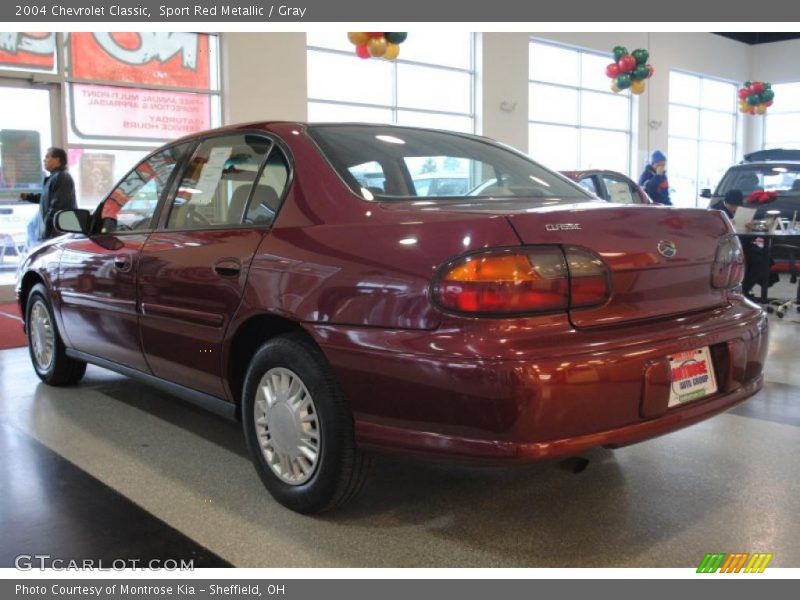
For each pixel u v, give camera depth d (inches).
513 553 80.2
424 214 79.0
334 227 84.0
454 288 70.3
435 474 103.0
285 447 88.6
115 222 125.0
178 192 112.3
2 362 181.9
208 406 103.7
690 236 83.8
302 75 391.9
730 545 81.7
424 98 474.9
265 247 89.7
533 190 101.5
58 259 138.3
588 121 589.6
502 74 500.4
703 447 114.7
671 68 643.5
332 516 89.3
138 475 102.9
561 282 71.5
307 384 84.2
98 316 124.7
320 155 92.1
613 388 71.3
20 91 312.8
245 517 88.9
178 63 356.2
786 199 305.9
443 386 70.4
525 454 68.2
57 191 265.4
